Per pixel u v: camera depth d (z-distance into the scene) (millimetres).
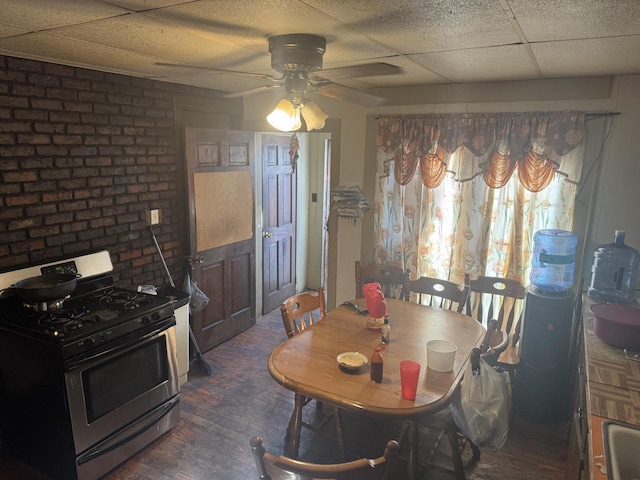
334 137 3771
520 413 2902
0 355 2381
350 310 2859
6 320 2287
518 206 3066
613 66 2414
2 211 2414
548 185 2967
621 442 1446
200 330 3744
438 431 2697
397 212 3570
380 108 3516
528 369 2826
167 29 1792
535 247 2990
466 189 3227
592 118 2818
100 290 2820
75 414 2188
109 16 1617
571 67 2469
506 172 3068
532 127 2945
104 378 2316
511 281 3012
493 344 2629
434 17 1552
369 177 3680
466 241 3287
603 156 2832
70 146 2719
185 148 3408
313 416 2941
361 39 1896
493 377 2193
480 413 2084
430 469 2447
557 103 2912
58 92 2623
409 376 1848
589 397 1686
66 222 2744
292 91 1980
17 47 2158
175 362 2758
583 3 1356
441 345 2256
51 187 2643
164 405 2695
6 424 2488
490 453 2580
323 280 5387
